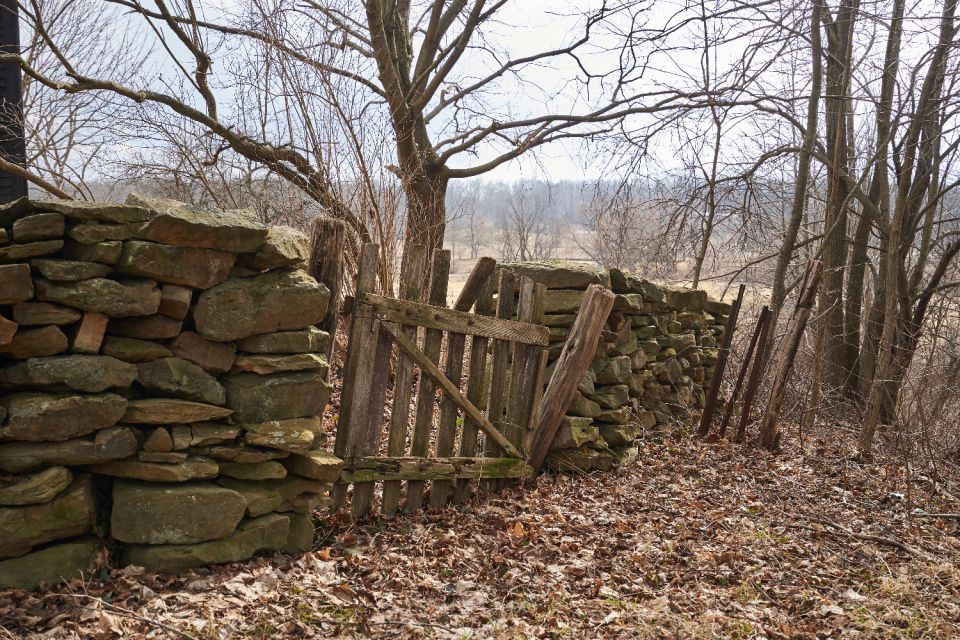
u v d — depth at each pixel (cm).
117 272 362
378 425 493
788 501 613
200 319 384
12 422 336
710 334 952
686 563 466
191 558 379
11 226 345
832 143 1273
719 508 579
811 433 930
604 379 668
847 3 1113
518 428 573
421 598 389
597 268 658
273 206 910
